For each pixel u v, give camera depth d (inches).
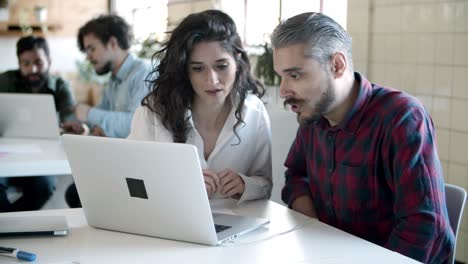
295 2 155.0
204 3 188.2
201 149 81.9
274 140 100.0
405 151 64.1
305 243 61.9
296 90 65.8
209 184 76.1
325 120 72.8
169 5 213.2
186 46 76.0
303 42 64.4
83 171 64.9
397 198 64.5
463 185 118.6
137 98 132.6
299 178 81.0
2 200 114.0
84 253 59.6
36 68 158.4
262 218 70.6
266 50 149.4
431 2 121.0
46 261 57.4
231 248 60.7
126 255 59.0
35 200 124.5
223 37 76.7
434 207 62.6
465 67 115.6
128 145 60.6
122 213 65.0
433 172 63.7
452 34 117.4
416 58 125.1
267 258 57.7
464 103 116.6
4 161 98.4
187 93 80.4
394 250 63.0
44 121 119.9
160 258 58.1
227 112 83.4
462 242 120.8
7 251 58.2
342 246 60.9
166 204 61.5
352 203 70.7
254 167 86.2
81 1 248.8
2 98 119.2
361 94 68.4
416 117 65.5
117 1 252.7
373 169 68.5
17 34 242.4
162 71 80.7
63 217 70.0
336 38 66.1
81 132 135.2
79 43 146.4
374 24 134.1
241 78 81.3
